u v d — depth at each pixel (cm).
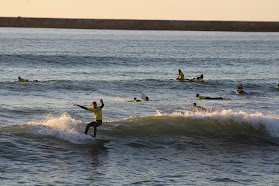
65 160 3234
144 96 7906
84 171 2998
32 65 14262
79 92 8706
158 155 3512
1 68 12988
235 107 7044
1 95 7788
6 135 3712
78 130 4012
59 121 4231
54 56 16850
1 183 2641
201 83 10619
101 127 4181
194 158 3469
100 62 16188
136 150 3622
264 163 3397
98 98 7994
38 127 4003
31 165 3058
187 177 2947
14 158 3178
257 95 8862
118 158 3366
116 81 10425
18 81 9706
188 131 4231
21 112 6053
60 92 8575
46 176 2845
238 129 4366
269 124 4431
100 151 3522
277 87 9825
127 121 4456
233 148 3841
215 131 4291
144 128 4222
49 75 11794
